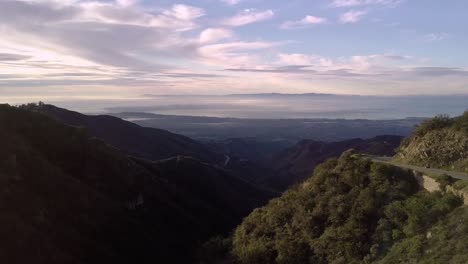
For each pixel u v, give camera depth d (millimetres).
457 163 27109
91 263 41156
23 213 40406
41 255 36844
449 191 22844
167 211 63438
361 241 24281
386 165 28500
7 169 43750
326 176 32000
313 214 29250
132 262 45812
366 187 27688
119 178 59906
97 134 130625
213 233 66562
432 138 30266
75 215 46031
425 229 21531
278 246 29609
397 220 23547
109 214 50500
